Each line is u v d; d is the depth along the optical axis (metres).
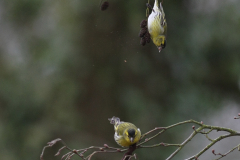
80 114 14.22
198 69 14.14
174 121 13.96
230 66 14.12
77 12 13.63
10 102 13.77
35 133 13.58
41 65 13.98
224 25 13.81
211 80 14.54
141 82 14.22
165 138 13.86
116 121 7.55
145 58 14.07
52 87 13.93
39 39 14.23
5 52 14.37
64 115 13.94
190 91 14.24
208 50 14.01
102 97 14.20
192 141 14.42
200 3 14.14
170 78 14.28
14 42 14.51
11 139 13.49
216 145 15.44
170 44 13.89
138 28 13.30
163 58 14.09
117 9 13.50
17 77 14.05
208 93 14.48
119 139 7.07
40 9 14.20
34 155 13.42
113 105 14.17
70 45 13.79
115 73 14.14
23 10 14.28
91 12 13.62
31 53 14.22
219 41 13.81
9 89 13.83
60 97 14.01
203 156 15.00
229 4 13.89
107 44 13.93
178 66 14.12
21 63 14.22
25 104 13.83
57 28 13.93
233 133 6.04
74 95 13.99
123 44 13.93
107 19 13.65
